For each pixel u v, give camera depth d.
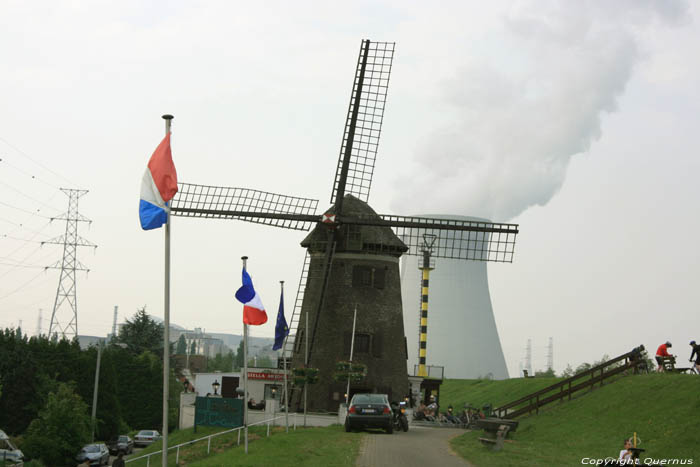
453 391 90.19
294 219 61.41
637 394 37.44
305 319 60.59
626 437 32.03
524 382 71.62
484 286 154.62
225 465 26.78
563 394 42.78
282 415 50.03
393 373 59.81
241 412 46.78
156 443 53.44
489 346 150.88
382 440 33.91
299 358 60.16
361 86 62.84
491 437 32.50
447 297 150.62
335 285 60.19
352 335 56.25
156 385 97.31
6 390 69.38
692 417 30.77
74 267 106.88
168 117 21.75
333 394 58.09
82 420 61.28
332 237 60.06
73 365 77.38
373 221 60.47
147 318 136.12
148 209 21.08
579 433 35.34
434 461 26.69
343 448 29.81
